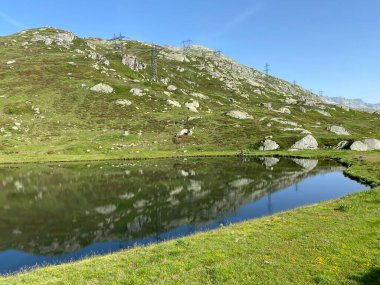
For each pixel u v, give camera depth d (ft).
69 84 534.37
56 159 293.64
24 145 334.85
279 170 231.09
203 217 123.44
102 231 110.01
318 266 55.62
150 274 55.67
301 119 566.77
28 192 171.94
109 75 639.35
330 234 72.38
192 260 61.52
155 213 130.62
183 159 303.48
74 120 419.13
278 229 80.28
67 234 107.76
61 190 176.14
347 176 197.77
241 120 468.75
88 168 253.24
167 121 439.63
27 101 454.40
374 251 61.41
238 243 71.10
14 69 579.48
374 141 350.02
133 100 516.73
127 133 383.65
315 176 203.31
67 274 60.34
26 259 88.28
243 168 243.81
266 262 57.88
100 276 57.11
